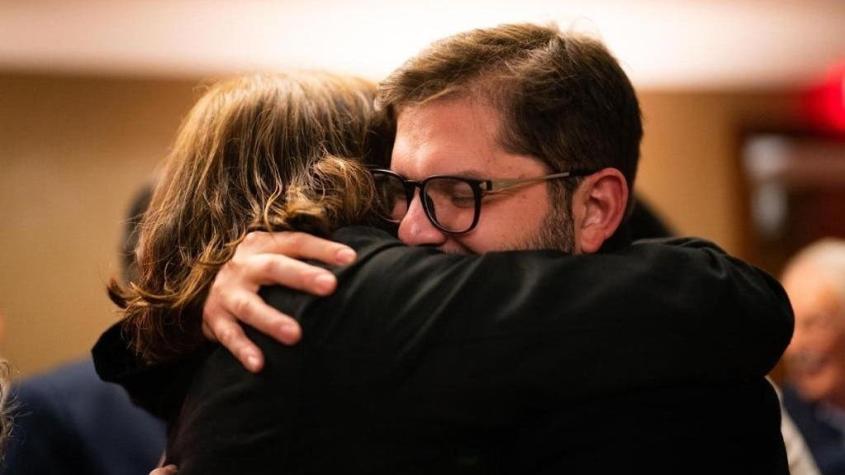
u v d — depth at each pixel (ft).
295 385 2.75
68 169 10.41
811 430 7.48
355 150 3.48
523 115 3.17
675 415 2.76
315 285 2.83
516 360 2.70
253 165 3.37
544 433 2.73
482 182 3.14
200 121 3.59
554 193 3.24
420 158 3.18
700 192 11.73
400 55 10.31
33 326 10.27
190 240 3.33
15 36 9.66
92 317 10.36
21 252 10.31
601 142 3.34
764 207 11.86
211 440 2.79
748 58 11.05
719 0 9.46
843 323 7.47
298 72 3.84
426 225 3.15
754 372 2.95
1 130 10.32
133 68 10.50
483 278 2.84
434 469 2.70
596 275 2.87
